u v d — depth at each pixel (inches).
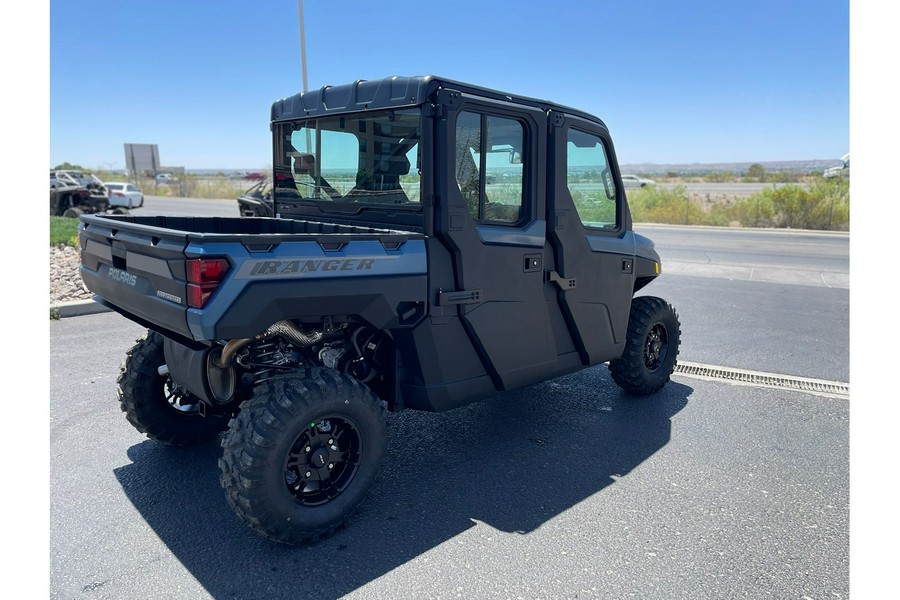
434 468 160.2
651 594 110.9
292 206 181.3
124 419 184.5
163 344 157.0
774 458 167.2
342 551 122.8
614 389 224.2
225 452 118.3
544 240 163.5
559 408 204.5
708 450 172.4
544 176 161.8
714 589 112.3
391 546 124.9
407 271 134.3
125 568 115.6
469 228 142.8
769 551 124.0
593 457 167.6
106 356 241.8
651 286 436.5
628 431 185.6
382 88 143.9
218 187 1833.2
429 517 136.1
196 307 108.3
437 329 143.1
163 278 117.2
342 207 163.0
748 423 192.1
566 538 128.4
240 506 117.0
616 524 134.0
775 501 144.1
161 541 124.6
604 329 188.1
